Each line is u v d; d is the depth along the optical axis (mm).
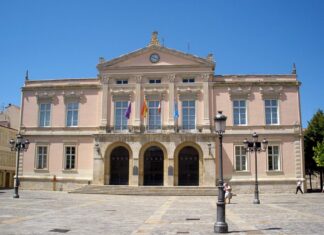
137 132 49094
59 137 51500
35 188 51094
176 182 48125
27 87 53125
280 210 26875
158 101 50219
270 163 48219
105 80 51094
